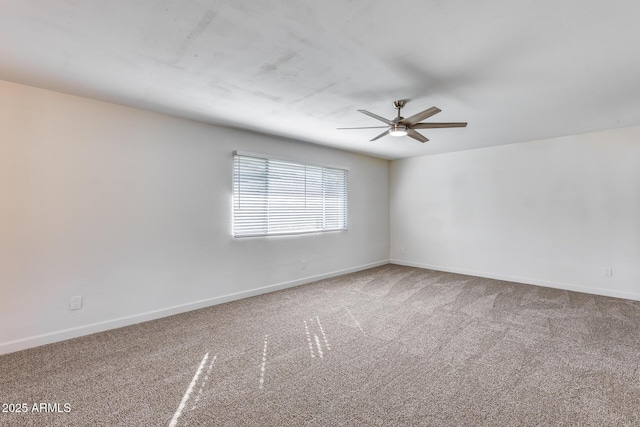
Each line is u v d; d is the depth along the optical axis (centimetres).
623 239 405
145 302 329
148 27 181
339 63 225
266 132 421
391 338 286
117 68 233
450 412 182
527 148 480
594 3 158
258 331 303
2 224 254
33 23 176
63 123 281
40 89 271
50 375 222
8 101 257
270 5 160
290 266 470
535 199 474
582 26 178
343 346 270
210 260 380
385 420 176
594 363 237
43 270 271
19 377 219
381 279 518
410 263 630
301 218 487
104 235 303
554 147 455
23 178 263
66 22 175
